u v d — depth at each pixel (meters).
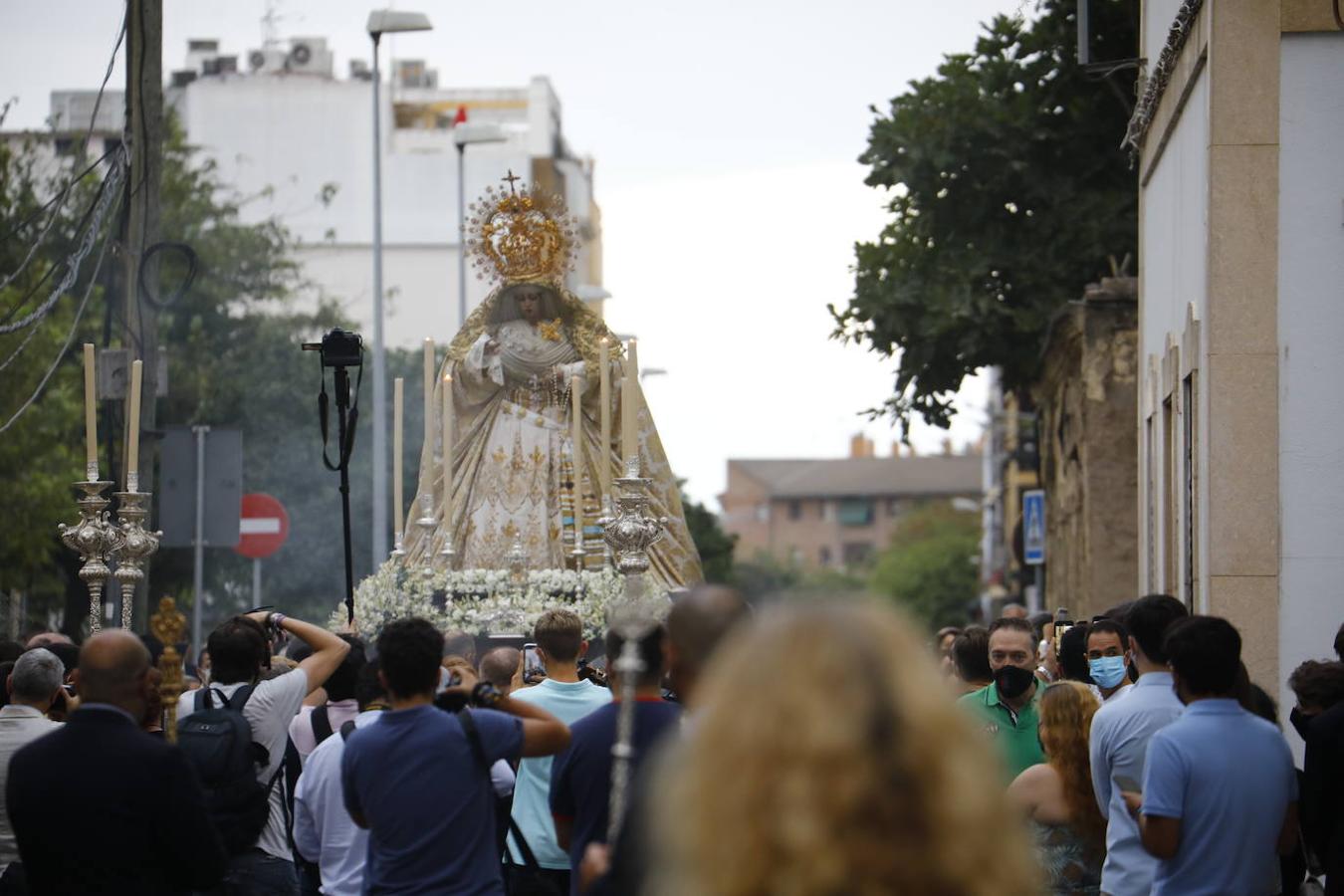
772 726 4.40
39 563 41.38
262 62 87.12
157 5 22.50
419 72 98.12
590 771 9.15
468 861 9.59
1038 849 11.44
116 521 22.62
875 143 39.28
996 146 38.53
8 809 9.12
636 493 18.17
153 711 11.91
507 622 18.83
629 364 18.23
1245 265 18.23
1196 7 19.55
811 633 4.47
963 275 38.47
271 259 54.28
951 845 4.35
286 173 83.81
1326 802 11.05
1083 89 38.84
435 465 21.66
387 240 84.56
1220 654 10.28
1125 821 11.01
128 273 22.44
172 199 51.59
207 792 11.24
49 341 39.66
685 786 4.50
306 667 12.07
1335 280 18.16
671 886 4.51
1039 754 13.13
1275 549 18.08
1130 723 11.09
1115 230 38.19
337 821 11.33
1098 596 33.53
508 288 21.66
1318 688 12.19
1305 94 18.22
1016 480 68.62
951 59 39.84
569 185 97.31
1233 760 10.16
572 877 9.20
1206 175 18.64
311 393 51.44
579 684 12.45
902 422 40.53
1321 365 18.12
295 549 50.66
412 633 9.74
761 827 4.37
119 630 9.41
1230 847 10.14
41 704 11.68
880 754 4.36
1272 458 18.12
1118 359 33.41
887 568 140.62
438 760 9.59
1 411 38.62
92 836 8.96
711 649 8.25
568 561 20.69
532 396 21.56
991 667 14.15
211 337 51.84
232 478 22.80
